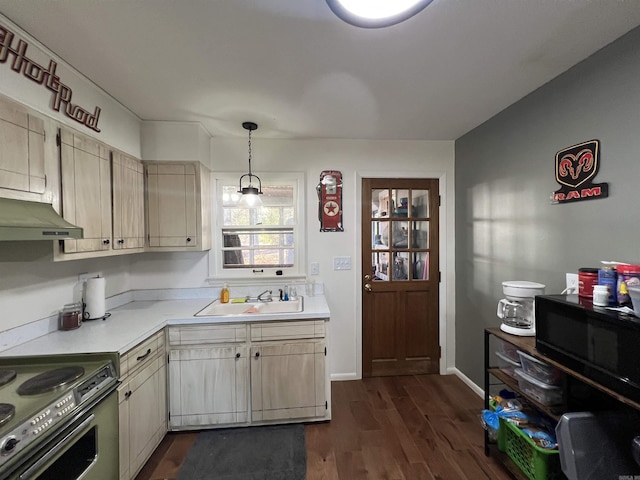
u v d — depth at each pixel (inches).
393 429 81.7
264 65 63.1
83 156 65.0
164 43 55.6
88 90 68.2
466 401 95.6
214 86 71.6
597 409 52.3
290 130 100.6
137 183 87.7
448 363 114.3
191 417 80.5
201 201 94.0
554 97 68.7
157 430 74.2
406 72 66.0
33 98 53.8
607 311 46.1
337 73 66.3
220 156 106.0
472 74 67.1
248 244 108.4
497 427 67.2
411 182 113.1
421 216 114.3
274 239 109.1
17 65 50.5
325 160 110.1
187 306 93.4
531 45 56.5
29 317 62.6
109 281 89.4
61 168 59.1
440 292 114.4
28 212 49.5
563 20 49.6
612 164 55.9
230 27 51.2
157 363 74.9
